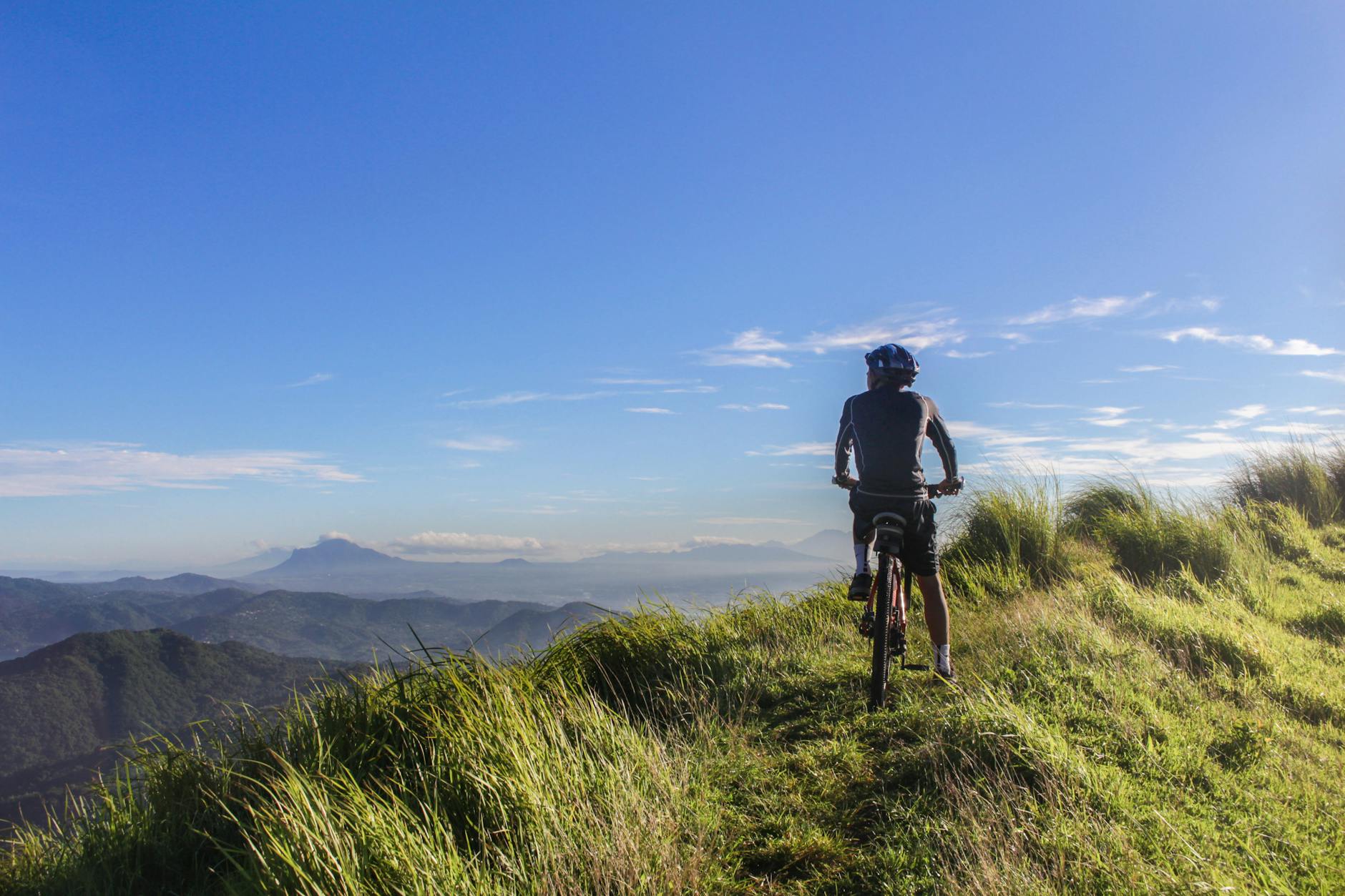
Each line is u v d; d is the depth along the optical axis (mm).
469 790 3156
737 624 6328
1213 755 3441
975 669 4727
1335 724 4008
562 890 2510
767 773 3613
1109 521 8797
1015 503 8141
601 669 5277
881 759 3645
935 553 4535
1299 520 10188
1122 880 2396
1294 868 2518
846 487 4863
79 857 3215
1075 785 3000
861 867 2764
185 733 3848
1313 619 6340
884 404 4508
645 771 3432
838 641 5820
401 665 4305
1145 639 5141
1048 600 6012
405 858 2545
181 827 3375
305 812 2832
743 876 2795
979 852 2582
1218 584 7238
